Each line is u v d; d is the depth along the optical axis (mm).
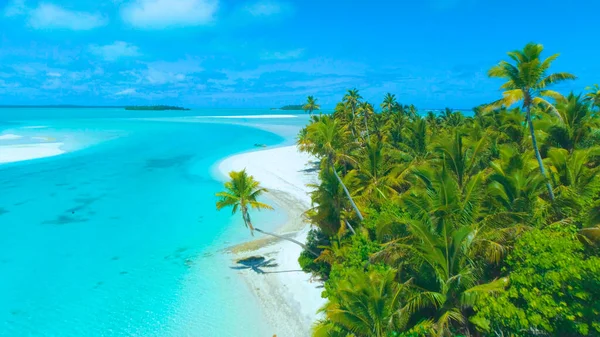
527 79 17609
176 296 21250
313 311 19359
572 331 11664
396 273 15344
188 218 34438
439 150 21516
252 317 19266
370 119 69000
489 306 12070
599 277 11297
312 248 24219
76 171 54812
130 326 18703
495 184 17219
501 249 13836
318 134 24203
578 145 27203
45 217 34688
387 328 12703
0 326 18672
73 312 19812
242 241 28922
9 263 25297
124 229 31750
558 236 13320
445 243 13391
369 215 20703
